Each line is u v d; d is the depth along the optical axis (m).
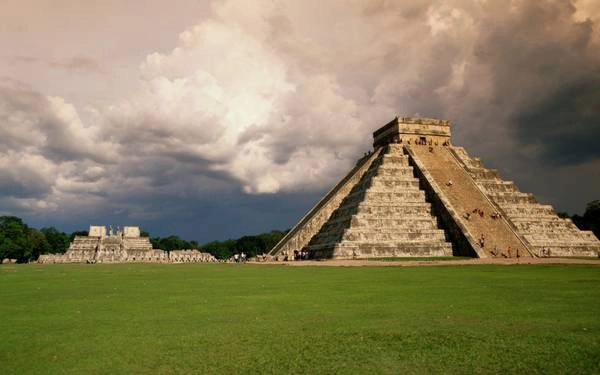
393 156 79.44
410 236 66.12
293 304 18.98
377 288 24.81
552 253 68.69
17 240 118.88
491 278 30.56
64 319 15.89
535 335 12.66
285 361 10.55
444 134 87.94
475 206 70.06
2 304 19.80
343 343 12.10
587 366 9.81
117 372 9.91
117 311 17.61
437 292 22.55
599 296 20.47
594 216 118.62
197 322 15.16
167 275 39.41
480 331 13.24
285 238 85.44
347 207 74.94
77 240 129.00
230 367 10.16
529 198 78.31
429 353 11.05
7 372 9.93
